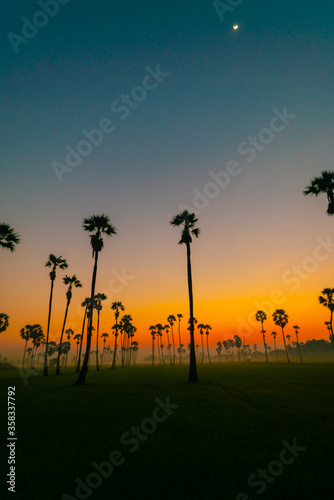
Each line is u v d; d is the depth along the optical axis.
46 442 7.09
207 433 7.82
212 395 15.21
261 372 34.88
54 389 19.77
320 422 8.86
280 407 11.46
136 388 19.45
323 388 17.84
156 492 4.36
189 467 5.43
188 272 26.95
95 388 19.88
